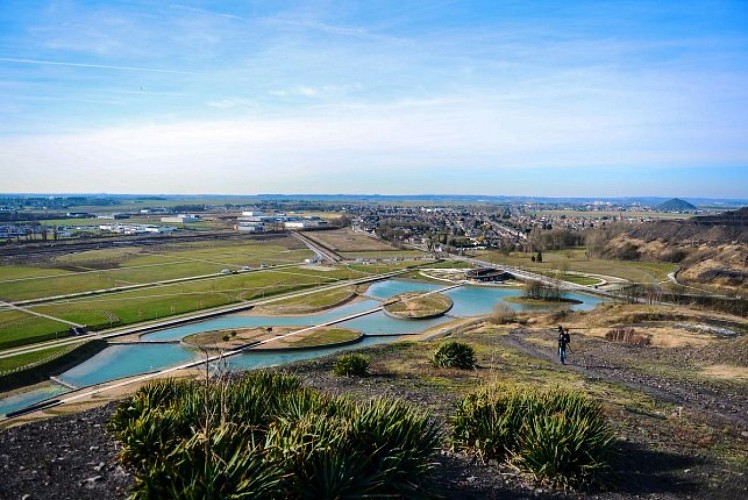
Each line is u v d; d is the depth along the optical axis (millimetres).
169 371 48062
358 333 67688
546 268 134000
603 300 94500
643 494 10422
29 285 106250
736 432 15773
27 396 45031
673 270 125062
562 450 10531
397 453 8703
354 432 9008
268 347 60000
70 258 149000
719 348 34375
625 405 18484
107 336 66875
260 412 10961
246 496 7008
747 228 140625
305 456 7996
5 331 67875
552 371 26750
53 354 56281
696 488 10906
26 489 9109
